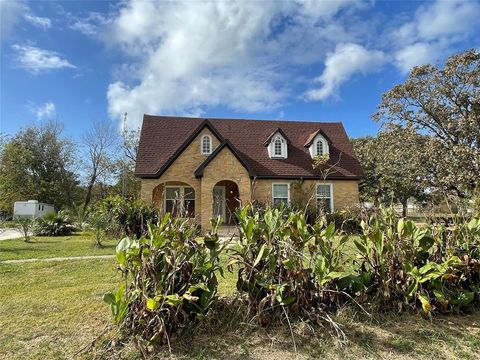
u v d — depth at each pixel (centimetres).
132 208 1644
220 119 2439
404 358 355
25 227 1705
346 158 2344
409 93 2403
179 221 445
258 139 2334
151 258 377
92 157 4512
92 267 911
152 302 339
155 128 2266
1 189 3144
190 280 395
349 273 478
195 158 2080
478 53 2131
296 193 2100
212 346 375
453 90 2239
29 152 4138
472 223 527
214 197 2019
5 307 546
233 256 448
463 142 2141
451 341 390
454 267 458
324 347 373
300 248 428
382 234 461
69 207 4278
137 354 359
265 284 402
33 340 414
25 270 877
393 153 2483
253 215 488
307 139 2408
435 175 2147
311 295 423
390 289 455
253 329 406
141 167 2033
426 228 513
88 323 468
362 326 415
